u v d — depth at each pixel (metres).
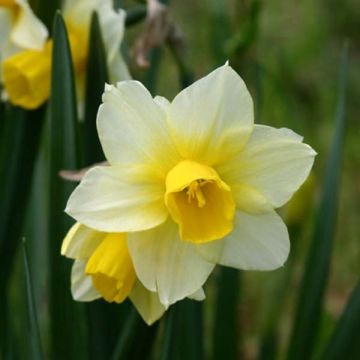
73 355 0.59
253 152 0.51
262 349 0.67
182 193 0.52
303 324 0.63
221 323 0.66
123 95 0.51
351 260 0.94
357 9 1.20
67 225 0.58
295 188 0.51
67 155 0.57
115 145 0.51
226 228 0.51
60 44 0.56
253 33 0.67
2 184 0.62
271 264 0.52
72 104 0.57
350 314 0.60
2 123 0.63
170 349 0.55
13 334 0.64
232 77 0.51
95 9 0.59
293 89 1.05
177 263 0.52
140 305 0.53
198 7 1.20
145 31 0.61
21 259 0.66
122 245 0.51
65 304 0.59
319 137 1.04
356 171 1.05
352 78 1.12
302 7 1.11
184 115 0.51
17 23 0.62
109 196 0.51
